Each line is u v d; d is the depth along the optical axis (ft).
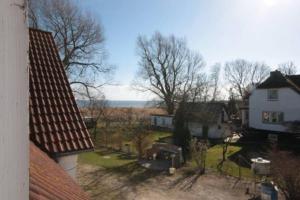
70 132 22.00
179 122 79.15
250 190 49.26
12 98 3.29
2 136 3.15
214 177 57.26
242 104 151.94
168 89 140.26
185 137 76.48
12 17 3.25
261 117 106.73
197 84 138.10
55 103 23.84
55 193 9.61
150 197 46.03
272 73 106.11
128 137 94.89
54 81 25.91
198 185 52.29
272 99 103.35
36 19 75.87
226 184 52.85
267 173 54.39
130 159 72.90
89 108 104.83
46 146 19.97
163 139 102.12
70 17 79.97
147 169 62.85
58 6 78.02
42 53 28.43
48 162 16.20
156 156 72.69
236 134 106.93
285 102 99.66
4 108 3.18
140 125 98.68
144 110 167.02
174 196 46.70
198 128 111.75
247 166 66.39
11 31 3.24
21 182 3.48
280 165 45.21
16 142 3.37
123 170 61.72
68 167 22.16
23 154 3.50
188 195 47.21
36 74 25.68
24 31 3.44
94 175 57.21
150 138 95.86
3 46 3.14
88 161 69.62
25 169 3.54
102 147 88.58
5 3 3.14
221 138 106.93
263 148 85.05
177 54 139.23
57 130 21.66
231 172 61.36
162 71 140.36
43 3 76.18
